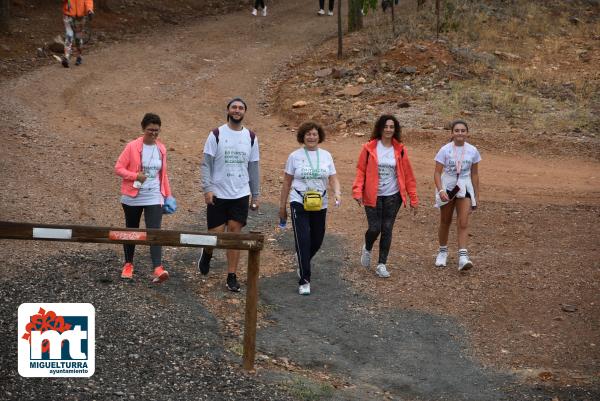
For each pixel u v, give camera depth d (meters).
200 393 5.43
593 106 16.95
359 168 8.33
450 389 6.20
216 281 7.98
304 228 7.77
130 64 20.86
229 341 6.59
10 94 16.86
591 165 13.65
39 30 23.28
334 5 29.64
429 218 10.66
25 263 7.68
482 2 25.06
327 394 5.75
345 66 19.73
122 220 9.66
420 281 8.40
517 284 8.33
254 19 27.33
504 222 10.45
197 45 23.45
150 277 7.74
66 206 10.06
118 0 27.50
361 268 8.69
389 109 16.66
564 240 9.70
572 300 7.95
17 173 11.42
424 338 7.14
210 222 7.56
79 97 17.38
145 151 7.34
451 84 18.02
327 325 7.27
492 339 7.18
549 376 6.44
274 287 8.07
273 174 12.70
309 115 16.58
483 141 14.72
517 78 18.59
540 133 15.04
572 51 21.73
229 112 7.42
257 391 5.59
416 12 24.28
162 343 6.20
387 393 6.05
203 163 7.45
